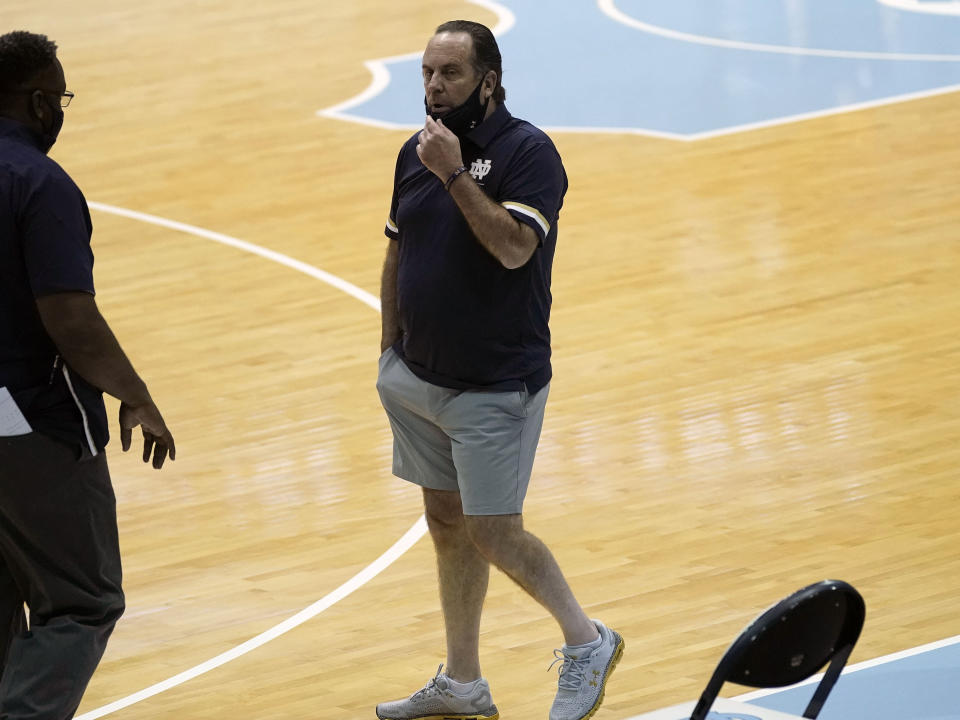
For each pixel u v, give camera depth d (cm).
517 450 1249
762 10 4959
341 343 2506
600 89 4156
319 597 1634
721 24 4812
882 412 2066
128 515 1875
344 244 3038
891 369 2225
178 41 4984
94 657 1170
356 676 1452
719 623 1512
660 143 3609
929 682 1347
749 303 2552
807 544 1686
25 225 1105
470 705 1324
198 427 2173
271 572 1703
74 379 1144
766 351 2331
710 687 876
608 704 1359
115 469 2016
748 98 3962
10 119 1148
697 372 2264
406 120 3959
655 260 2806
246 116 4069
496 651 1479
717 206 3111
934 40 4456
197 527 1836
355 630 1552
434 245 1236
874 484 1838
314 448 2078
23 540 1153
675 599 1572
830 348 2323
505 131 1228
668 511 1802
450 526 1312
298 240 3078
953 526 1708
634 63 4403
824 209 3041
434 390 1249
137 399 1148
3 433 1120
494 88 1226
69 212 1115
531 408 1258
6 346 1130
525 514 1812
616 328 2473
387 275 1333
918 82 4006
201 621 1591
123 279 2895
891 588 1559
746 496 1828
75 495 1151
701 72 4256
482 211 1170
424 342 1245
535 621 1539
